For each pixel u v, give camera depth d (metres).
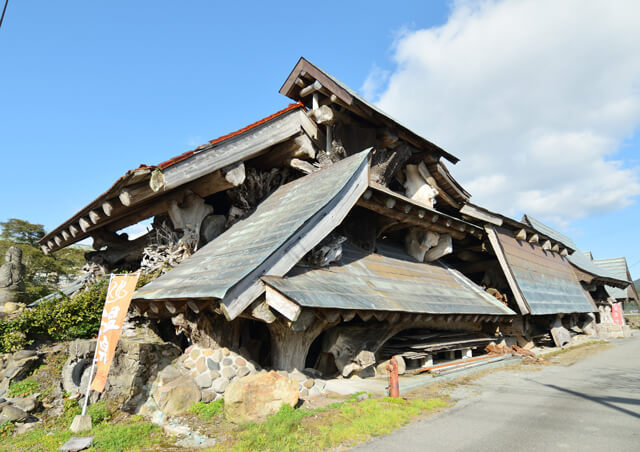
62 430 5.49
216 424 5.53
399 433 5.25
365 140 10.61
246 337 7.95
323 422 5.52
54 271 32.59
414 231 12.12
